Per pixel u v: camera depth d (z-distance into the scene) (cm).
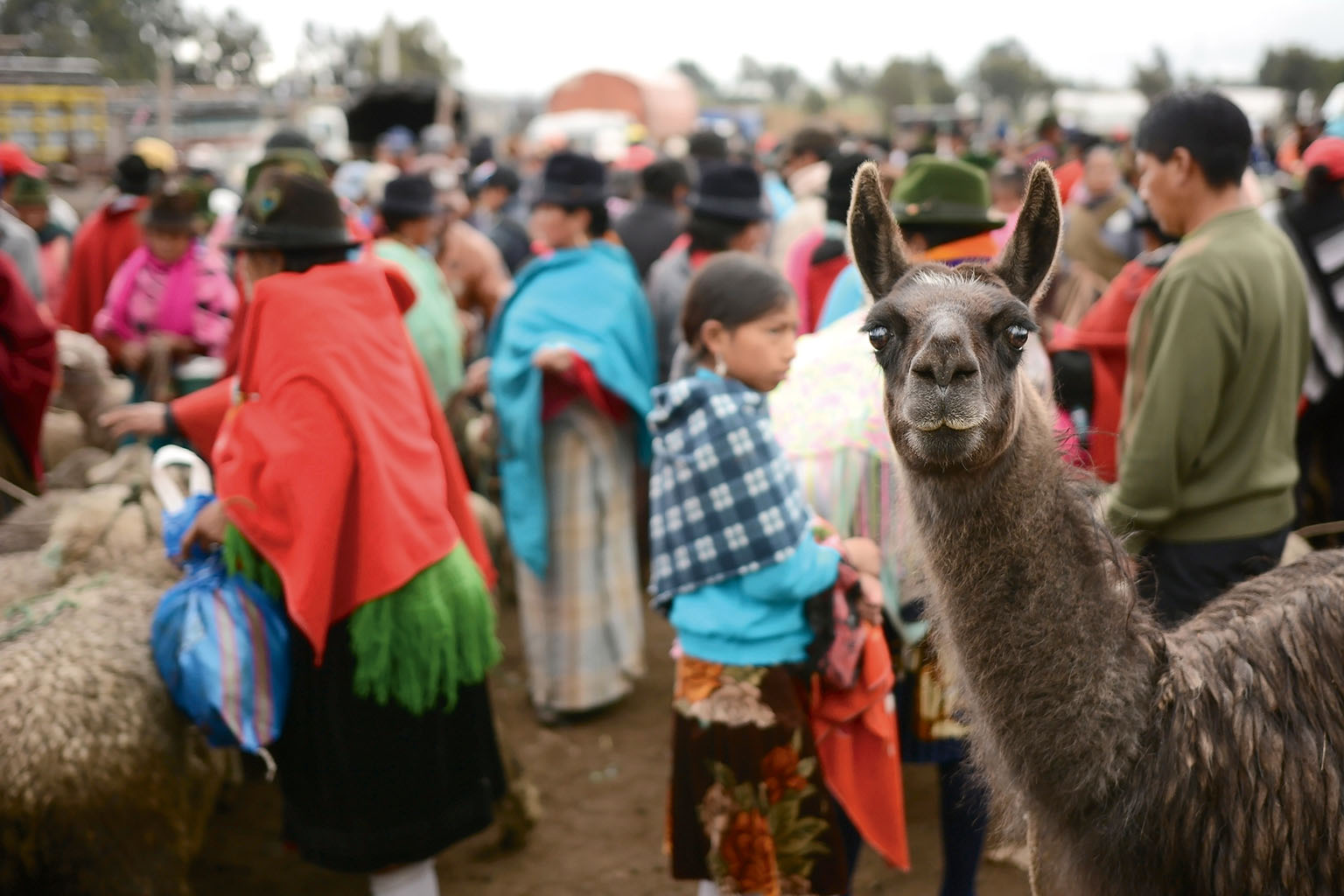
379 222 704
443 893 412
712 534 284
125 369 544
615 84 3581
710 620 287
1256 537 325
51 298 857
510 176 1033
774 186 952
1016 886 402
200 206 630
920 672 328
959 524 223
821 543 294
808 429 327
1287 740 216
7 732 299
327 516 297
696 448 287
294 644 317
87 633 323
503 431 533
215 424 356
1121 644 219
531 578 546
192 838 339
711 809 289
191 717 312
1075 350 436
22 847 302
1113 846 218
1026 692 219
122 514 382
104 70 5128
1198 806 212
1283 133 1945
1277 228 336
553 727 550
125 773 307
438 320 568
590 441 539
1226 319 310
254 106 3017
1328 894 211
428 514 314
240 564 319
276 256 326
